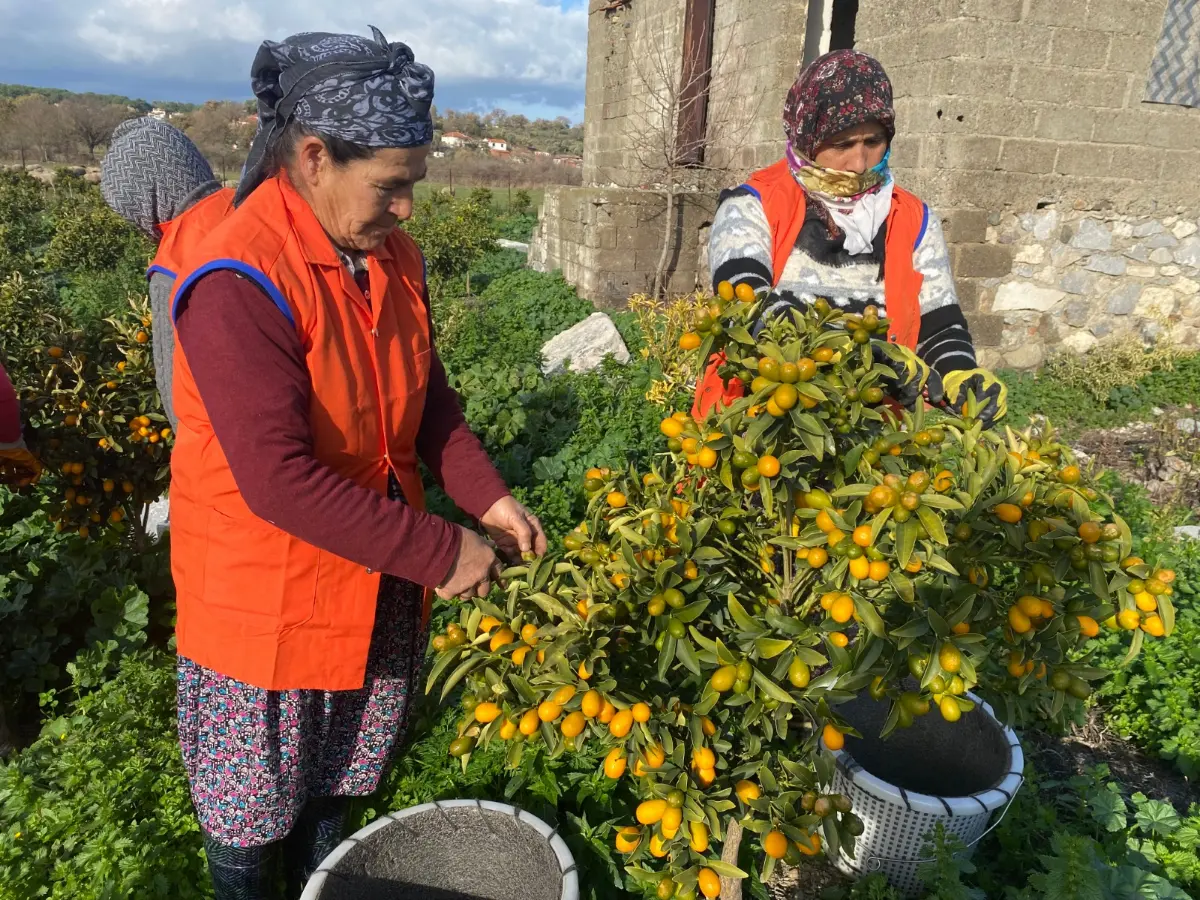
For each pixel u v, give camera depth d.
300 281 1.58
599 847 2.35
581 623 1.52
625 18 13.12
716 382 2.24
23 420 3.08
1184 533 4.74
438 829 1.99
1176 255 8.16
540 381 6.94
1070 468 1.52
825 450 1.55
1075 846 2.04
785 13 9.45
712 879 1.55
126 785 2.36
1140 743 3.18
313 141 1.52
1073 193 7.75
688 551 1.54
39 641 3.10
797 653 1.43
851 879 2.41
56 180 25.47
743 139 10.51
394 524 1.60
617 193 10.91
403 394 1.81
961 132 7.33
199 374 1.52
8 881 2.09
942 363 2.38
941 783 2.66
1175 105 7.70
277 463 1.51
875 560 1.34
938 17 7.22
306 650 1.77
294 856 2.29
